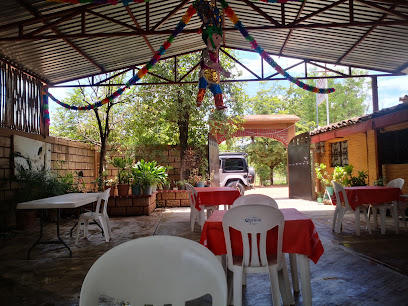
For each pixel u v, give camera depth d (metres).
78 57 7.80
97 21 6.60
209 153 10.91
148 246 1.18
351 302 2.95
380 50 8.06
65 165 9.45
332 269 3.86
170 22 7.46
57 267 4.17
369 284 3.36
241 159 12.82
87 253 4.84
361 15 6.63
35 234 6.30
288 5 6.58
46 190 7.13
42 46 6.86
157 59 5.35
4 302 3.10
